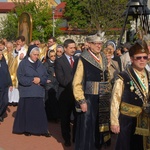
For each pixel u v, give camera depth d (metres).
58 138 7.27
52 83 8.74
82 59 5.38
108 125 5.41
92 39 5.36
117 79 4.28
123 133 4.25
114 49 7.05
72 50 6.84
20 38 10.84
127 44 8.23
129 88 4.21
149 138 4.15
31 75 7.30
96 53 5.41
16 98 10.88
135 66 4.26
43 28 32.69
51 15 33.44
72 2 38.84
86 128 5.32
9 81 8.62
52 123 8.77
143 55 4.16
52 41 10.66
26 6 34.00
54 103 8.74
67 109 6.63
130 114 4.22
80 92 5.28
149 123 4.15
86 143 5.31
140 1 8.77
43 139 7.18
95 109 5.34
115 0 30.38
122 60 7.11
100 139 5.37
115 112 4.22
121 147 4.25
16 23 34.53
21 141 7.01
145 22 8.91
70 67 6.75
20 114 7.49
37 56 7.39
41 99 7.44
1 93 8.50
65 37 34.78
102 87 5.36
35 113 7.40
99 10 31.06
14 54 10.84
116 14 29.89
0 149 6.46
